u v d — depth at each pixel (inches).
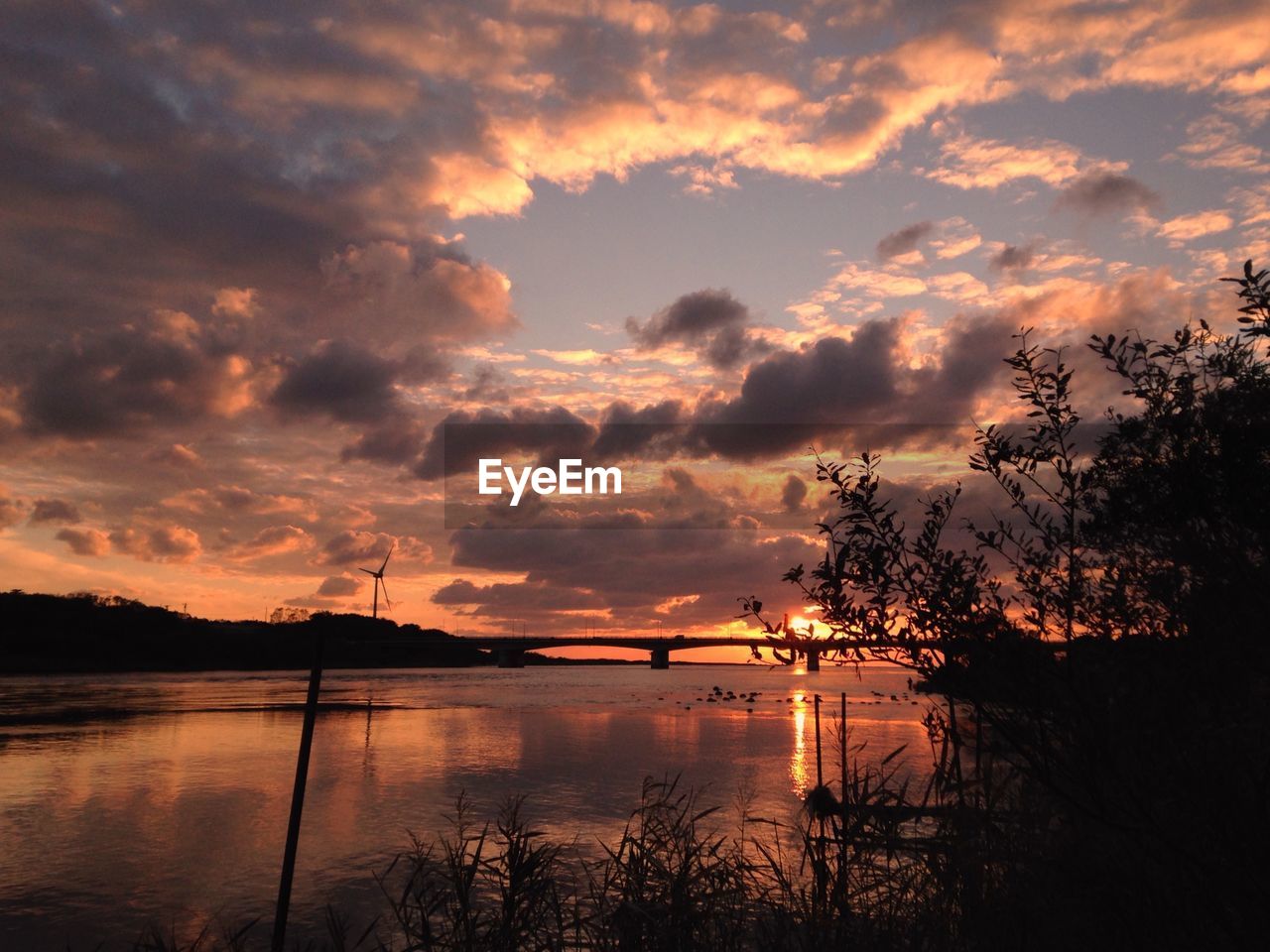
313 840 823.1
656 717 2456.9
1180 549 121.8
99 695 3513.8
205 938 528.1
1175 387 130.6
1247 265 121.0
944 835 154.8
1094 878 124.7
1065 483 134.3
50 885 685.3
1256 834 106.1
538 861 194.7
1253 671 112.4
